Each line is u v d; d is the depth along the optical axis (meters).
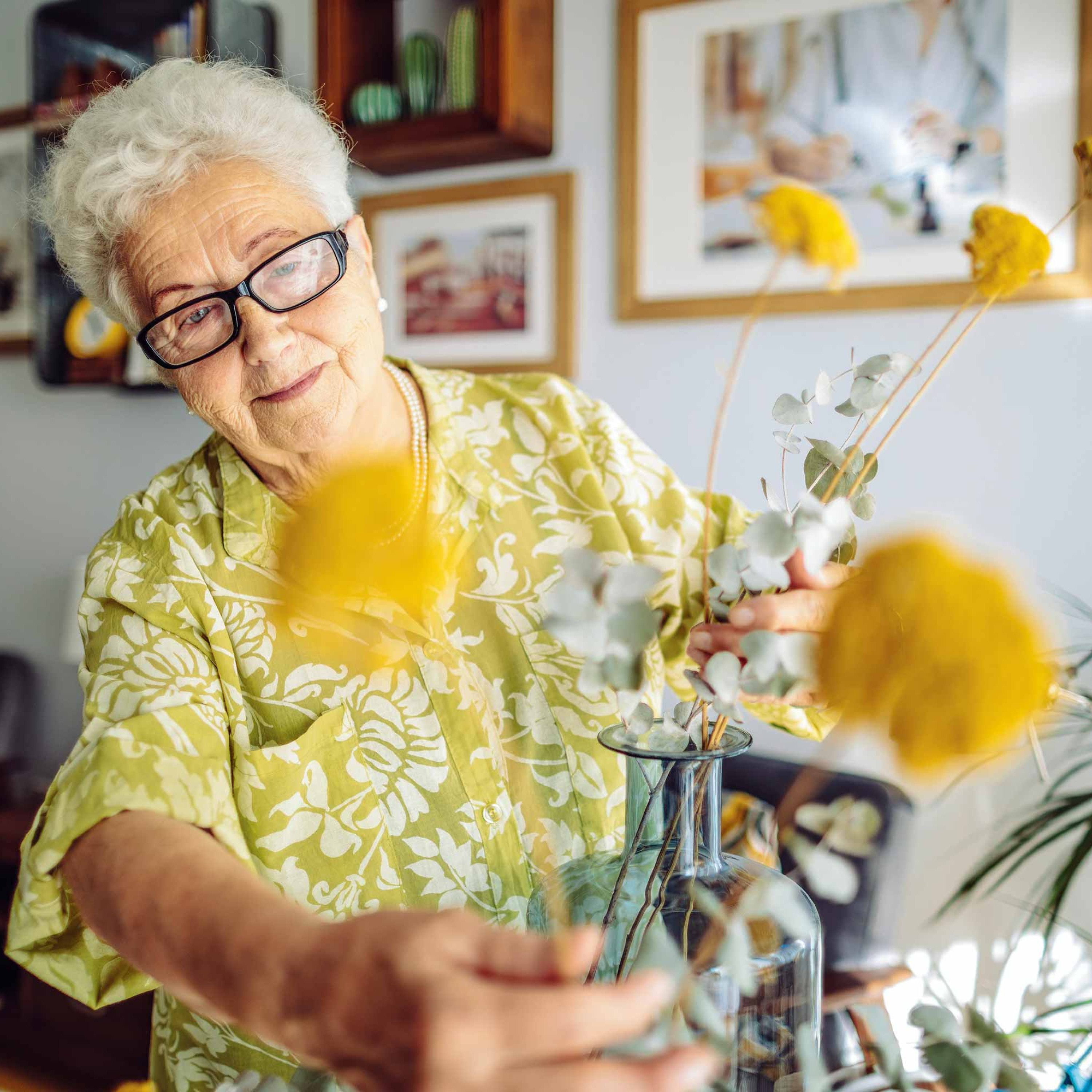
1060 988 1.49
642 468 0.84
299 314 0.68
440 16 1.87
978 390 1.55
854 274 1.62
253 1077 0.48
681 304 1.74
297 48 2.11
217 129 0.66
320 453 0.73
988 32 1.50
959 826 1.54
